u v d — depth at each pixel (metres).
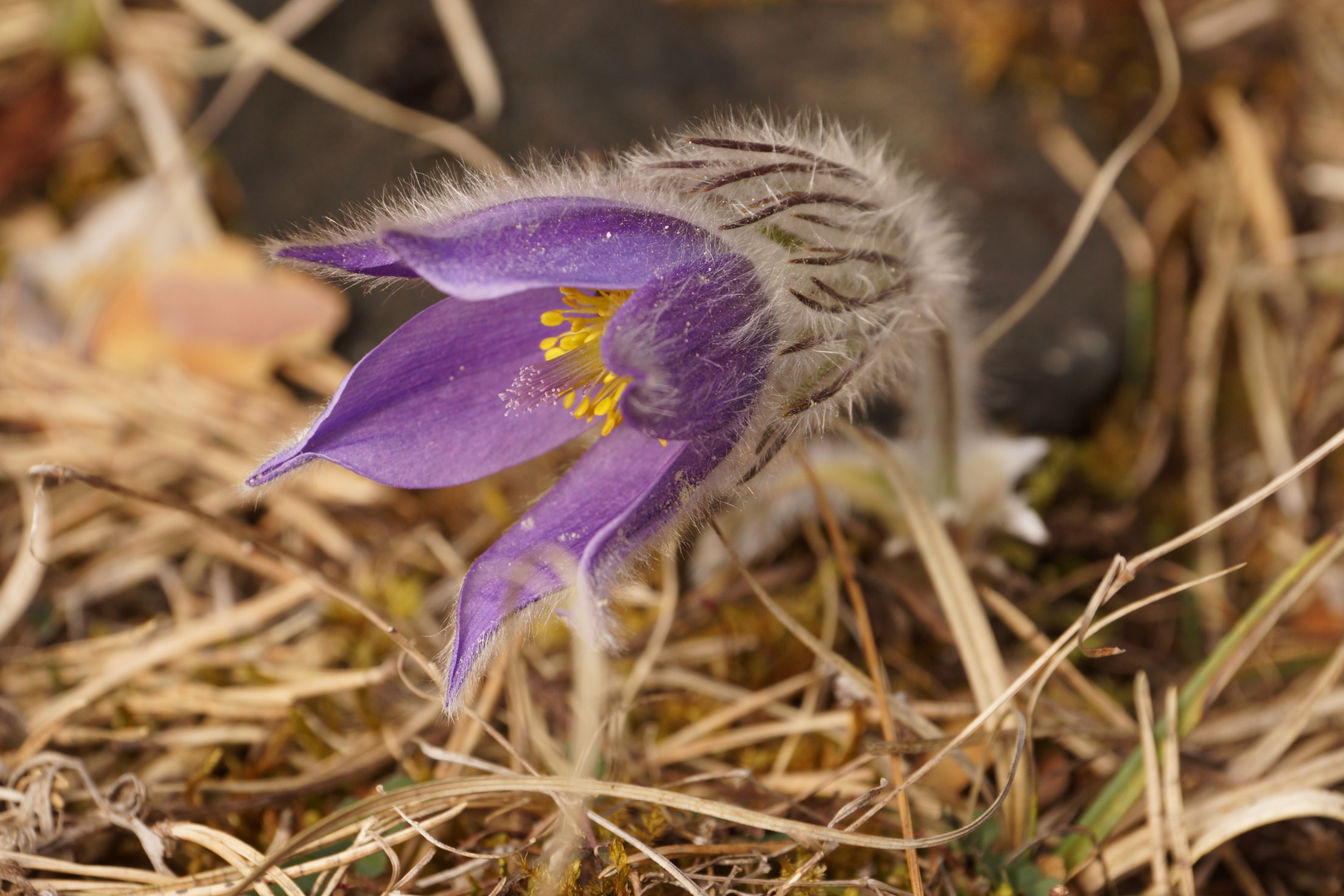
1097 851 0.33
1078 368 0.39
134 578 0.38
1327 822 0.35
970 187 0.40
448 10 0.41
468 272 0.31
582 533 0.32
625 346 0.31
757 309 0.32
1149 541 0.39
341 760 0.35
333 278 0.33
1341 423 0.39
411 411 0.33
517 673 0.35
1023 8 0.41
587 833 0.33
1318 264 0.41
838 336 0.33
